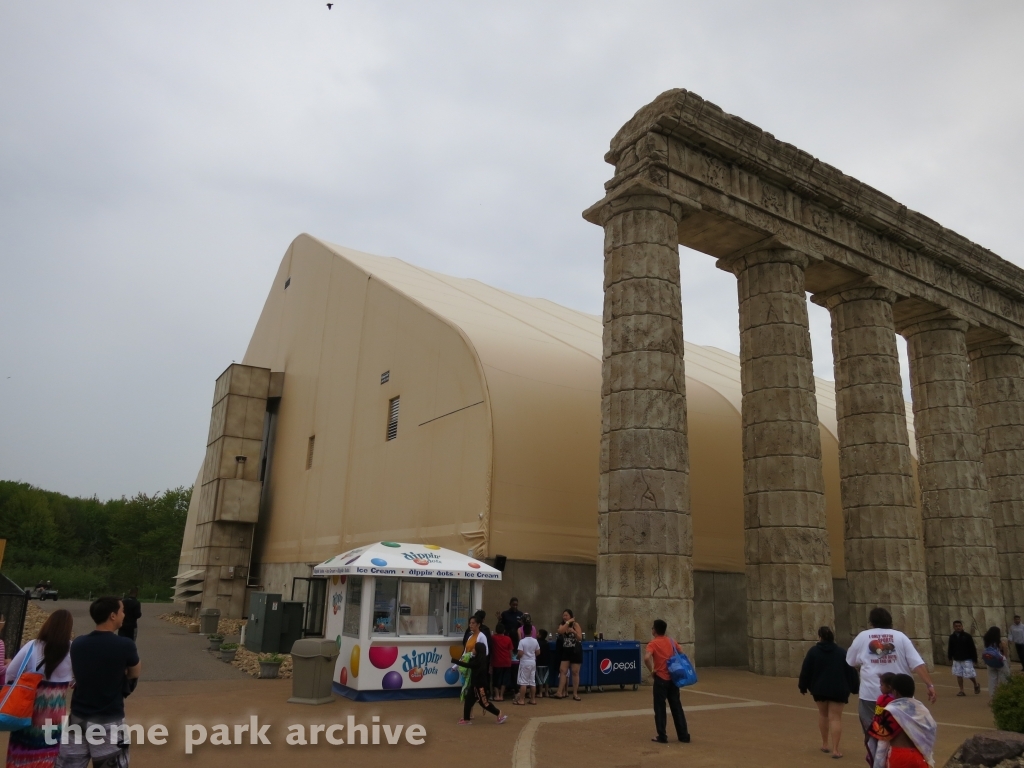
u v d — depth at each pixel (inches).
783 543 840.9
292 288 1560.0
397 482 983.6
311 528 1223.5
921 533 1366.9
